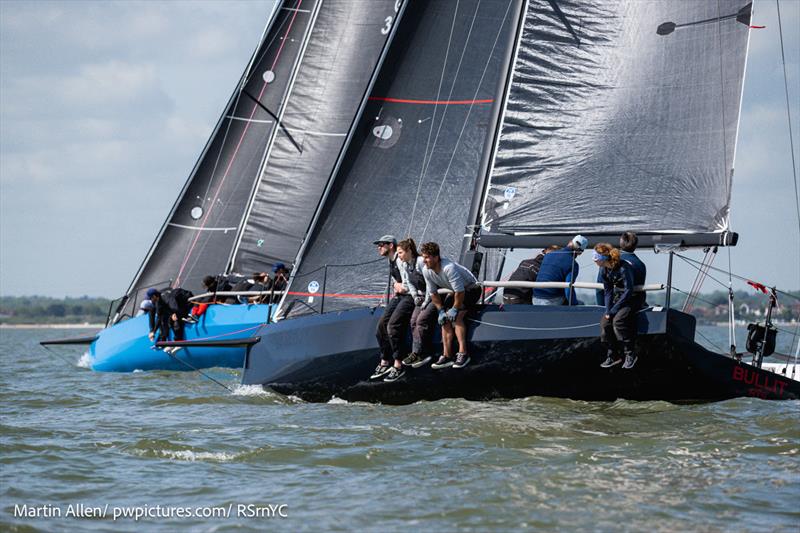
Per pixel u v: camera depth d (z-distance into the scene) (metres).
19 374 55.81
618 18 34.81
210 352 53.91
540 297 34.53
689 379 32.56
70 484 24.70
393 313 34.44
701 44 33.75
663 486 23.89
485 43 43.84
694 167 33.38
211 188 63.31
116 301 62.91
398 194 42.66
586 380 32.97
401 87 43.69
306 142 58.69
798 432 29.34
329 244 41.75
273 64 63.88
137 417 34.66
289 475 25.38
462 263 36.06
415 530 20.89
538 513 21.91
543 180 35.03
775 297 34.84
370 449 27.66
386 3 58.53
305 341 36.53
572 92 35.09
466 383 34.03
